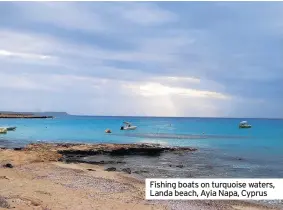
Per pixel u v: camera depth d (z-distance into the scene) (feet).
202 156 122.42
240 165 102.83
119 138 200.54
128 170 87.20
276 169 95.66
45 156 100.48
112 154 120.47
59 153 111.96
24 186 57.72
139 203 51.55
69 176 71.46
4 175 67.62
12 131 259.19
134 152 124.88
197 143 176.65
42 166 84.33
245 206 55.47
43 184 60.80
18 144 158.40
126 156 118.93
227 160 113.80
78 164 94.17
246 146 163.94
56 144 133.39
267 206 56.08
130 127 294.87
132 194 57.47
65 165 89.45
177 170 90.94
